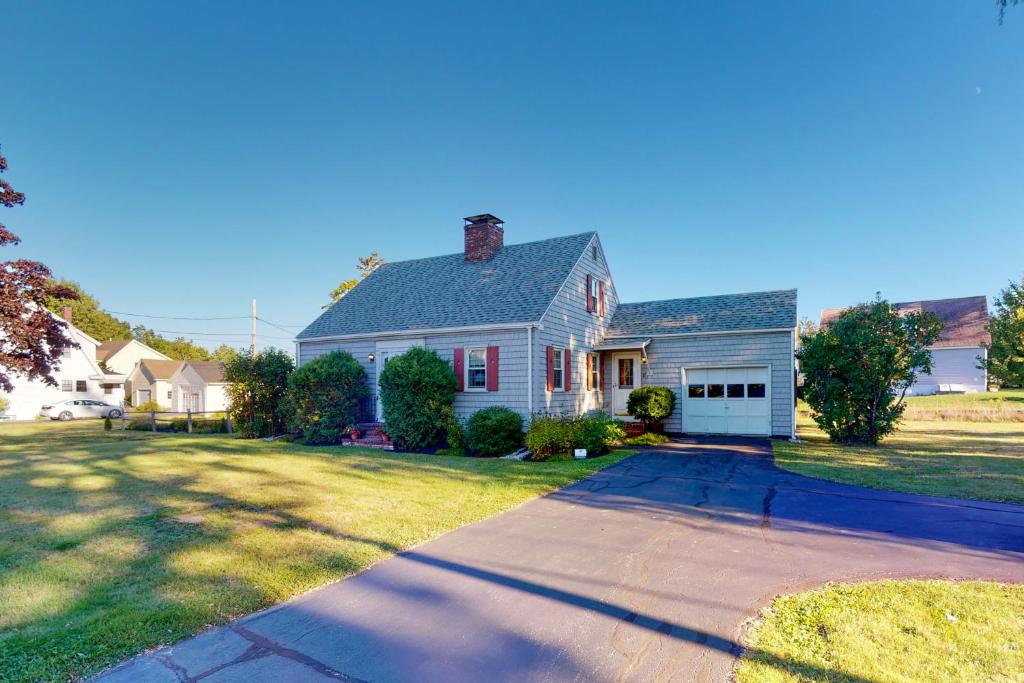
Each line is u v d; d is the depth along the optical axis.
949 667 3.22
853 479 9.46
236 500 8.01
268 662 3.42
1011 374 21.45
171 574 4.93
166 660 3.43
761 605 4.24
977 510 7.26
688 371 18.38
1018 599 4.25
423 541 6.05
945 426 21.16
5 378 15.95
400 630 3.88
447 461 12.24
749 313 18.42
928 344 14.29
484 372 16.08
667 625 3.91
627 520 6.98
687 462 11.89
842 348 14.79
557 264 17.69
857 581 4.72
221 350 74.69
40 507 7.57
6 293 14.84
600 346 18.83
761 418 17.23
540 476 9.99
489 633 3.82
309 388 16.84
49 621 3.93
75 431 23.73
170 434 21.44
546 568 5.18
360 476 10.11
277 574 4.96
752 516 7.12
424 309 18.00
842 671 3.19
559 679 3.20
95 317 65.38
